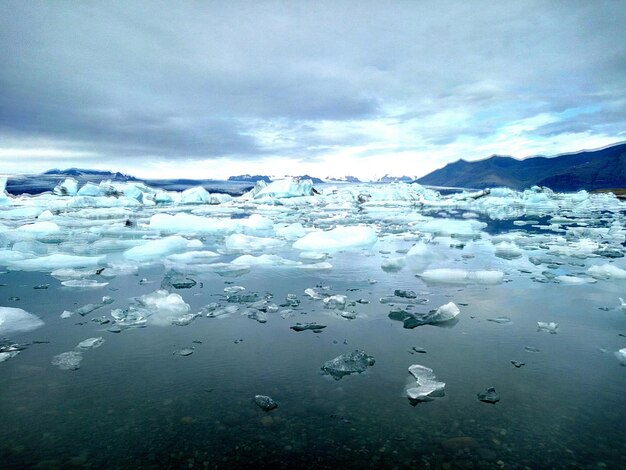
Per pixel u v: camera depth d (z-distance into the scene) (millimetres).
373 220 23344
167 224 17578
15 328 5309
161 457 2666
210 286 7703
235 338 4953
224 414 3203
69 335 5070
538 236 14656
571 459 2646
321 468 2555
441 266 9609
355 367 4043
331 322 5547
